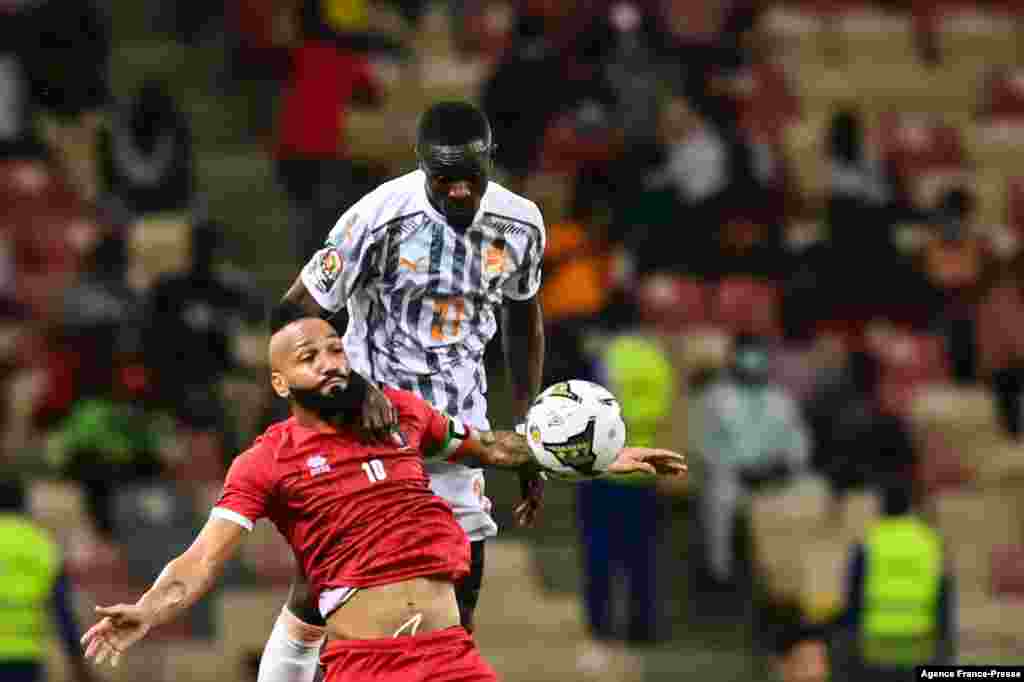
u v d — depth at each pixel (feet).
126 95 187.73
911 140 197.57
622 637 143.02
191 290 149.18
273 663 66.64
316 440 63.72
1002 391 167.53
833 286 163.63
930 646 121.60
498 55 184.24
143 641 137.08
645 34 183.93
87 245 157.99
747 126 187.32
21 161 171.63
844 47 212.02
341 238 66.18
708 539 151.23
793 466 151.02
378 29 186.60
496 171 162.91
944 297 170.40
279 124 169.58
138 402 143.13
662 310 163.73
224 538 62.44
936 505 157.58
